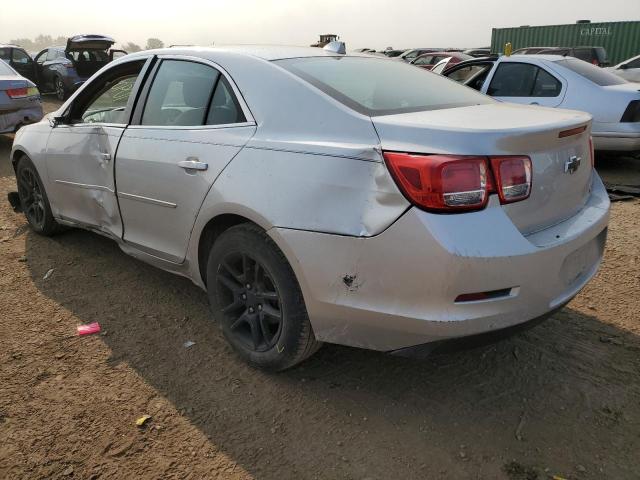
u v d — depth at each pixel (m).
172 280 4.01
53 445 2.38
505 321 2.24
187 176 2.94
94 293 3.80
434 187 2.11
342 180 2.30
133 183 3.33
